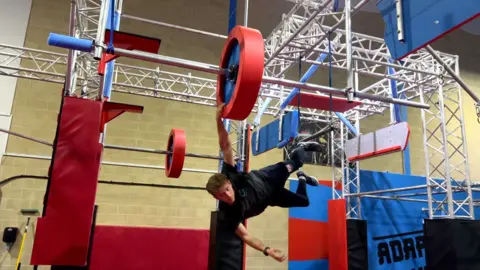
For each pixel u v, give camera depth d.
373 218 7.57
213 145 7.28
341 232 6.27
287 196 3.04
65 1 6.98
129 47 3.32
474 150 9.25
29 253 5.93
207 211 6.97
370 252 7.39
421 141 8.77
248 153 5.04
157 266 5.65
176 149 4.52
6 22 6.54
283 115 5.02
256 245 2.49
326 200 7.58
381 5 2.84
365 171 7.76
